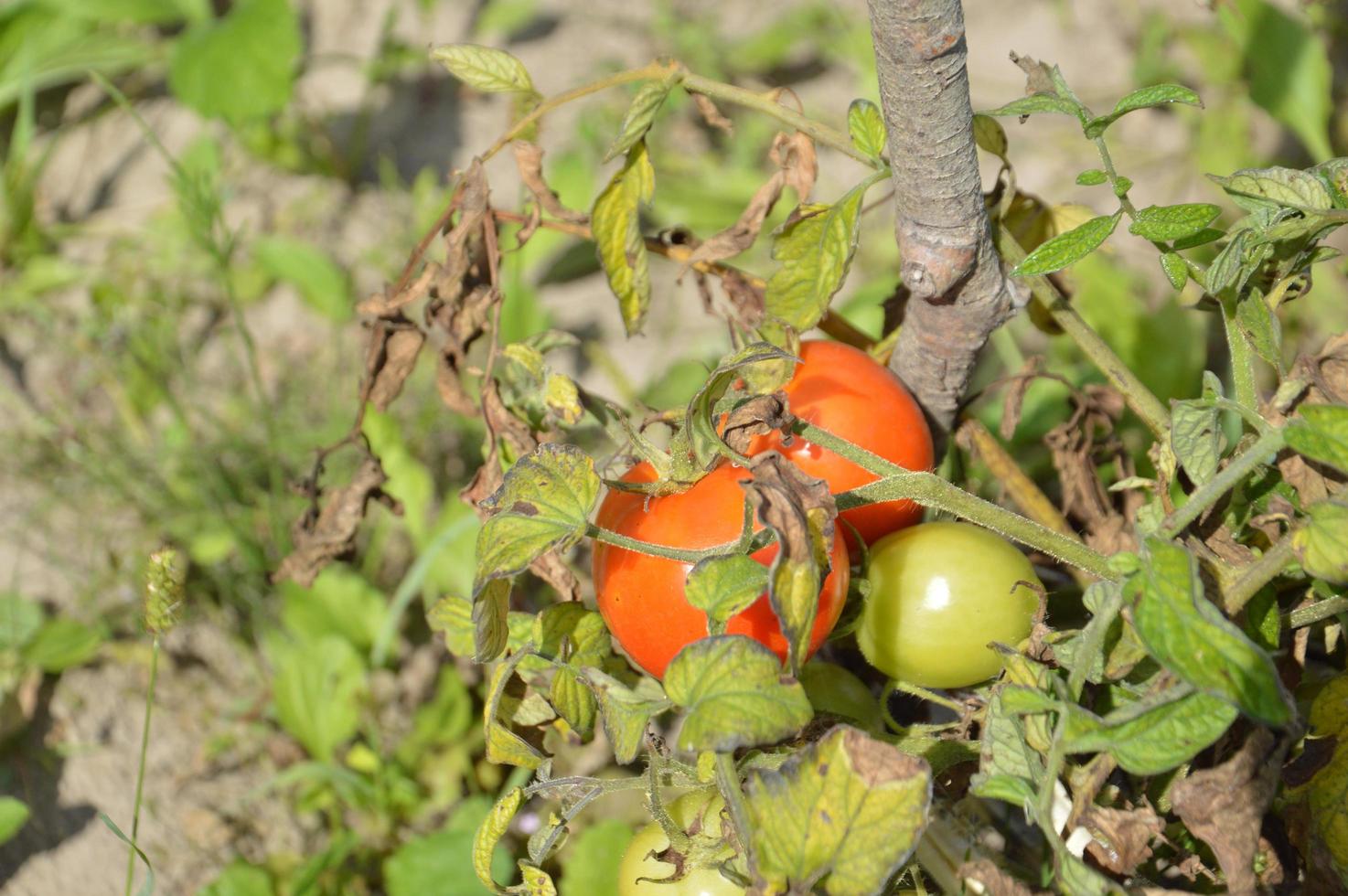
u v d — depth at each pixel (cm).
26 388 145
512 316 131
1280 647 95
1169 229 92
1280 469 93
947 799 97
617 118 169
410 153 173
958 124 94
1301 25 134
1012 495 105
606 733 90
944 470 104
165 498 131
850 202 97
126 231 161
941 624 94
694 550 91
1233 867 89
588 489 90
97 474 130
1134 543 100
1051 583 105
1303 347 134
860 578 95
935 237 96
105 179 169
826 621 92
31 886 115
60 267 155
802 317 98
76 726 121
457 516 122
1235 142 156
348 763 119
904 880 96
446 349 102
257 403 142
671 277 154
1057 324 104
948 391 102
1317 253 94
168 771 120
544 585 121
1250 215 93
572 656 95
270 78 152
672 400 127
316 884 114
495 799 117
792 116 98
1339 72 159
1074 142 165
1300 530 89
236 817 118
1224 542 94
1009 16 181
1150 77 168
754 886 87
